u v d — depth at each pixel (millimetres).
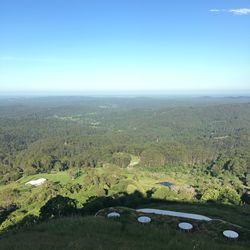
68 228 20219
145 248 15602
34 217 42312
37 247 15164
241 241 21297
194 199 54156
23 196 86500
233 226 23922
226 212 38375
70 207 41250
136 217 25703
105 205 47531
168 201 51656
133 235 18797
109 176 96125
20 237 18656
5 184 108688
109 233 19062
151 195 58406
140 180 102938
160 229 20094
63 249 14852
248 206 45219
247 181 107562
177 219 25578
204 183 103062
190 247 16219
